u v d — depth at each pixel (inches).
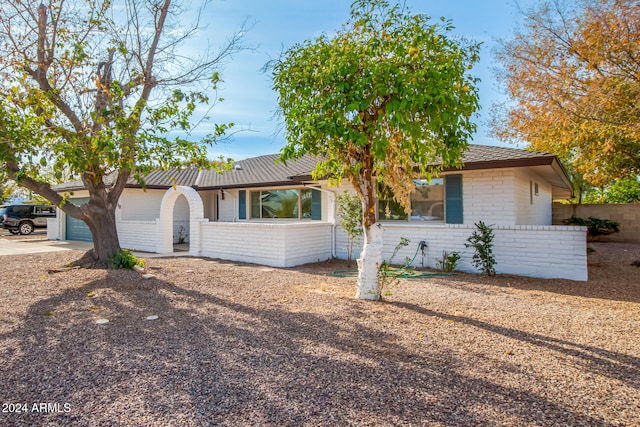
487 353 154.3
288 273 355.6
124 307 221.9
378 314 209.5
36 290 262.1
